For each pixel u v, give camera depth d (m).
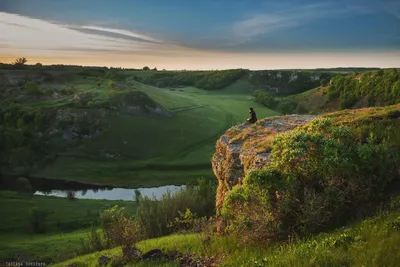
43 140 132.38
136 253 14.12
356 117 17.84
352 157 12.26
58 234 59.22
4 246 49.31
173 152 128.88
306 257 8.12
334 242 8.66
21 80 196.00
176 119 155.25
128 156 125.50
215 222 18.52
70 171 114.56
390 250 7.46
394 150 13.45
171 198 37.81
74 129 135.75
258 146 17.97
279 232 11.38
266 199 11.89
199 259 12.06
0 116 146.25
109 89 176.00
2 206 72.69
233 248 11.98
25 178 105.88
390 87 135.75
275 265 8.23
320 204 11.34
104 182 106.62
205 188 41.00
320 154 12.33
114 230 16.61
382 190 11.91
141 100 156.25
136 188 101.06
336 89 174.12
